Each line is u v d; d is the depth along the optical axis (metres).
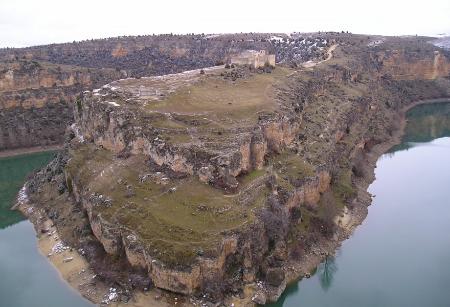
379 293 74.00
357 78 177.12
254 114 97.06
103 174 90.31
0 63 182.62
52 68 188.88
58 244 85.50
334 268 80.25
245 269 70.81
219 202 75.56
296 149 100.56
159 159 85.50
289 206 84.81
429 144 154.62
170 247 67.44
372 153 139.12
